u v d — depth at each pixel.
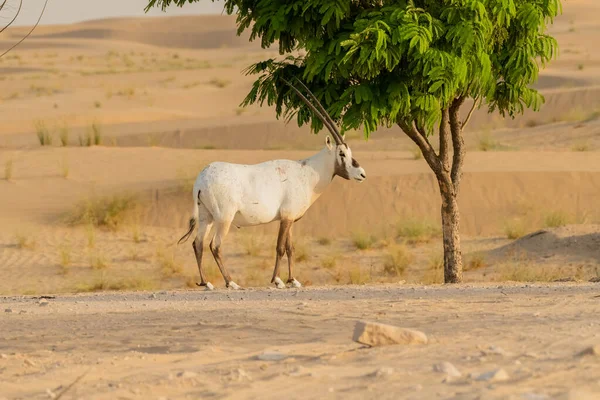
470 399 17.45
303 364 23.09
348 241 85.19
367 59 48.34
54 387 21.72
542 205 89.06
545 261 72.06
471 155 109.38
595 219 85.44
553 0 55.62
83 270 76.69
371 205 90.62
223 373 22.06
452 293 45.94
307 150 115.94
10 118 196.88
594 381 18.61
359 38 48.34
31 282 73.12
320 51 51.53
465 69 50.09
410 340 25.00
